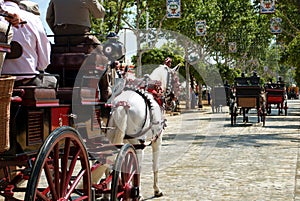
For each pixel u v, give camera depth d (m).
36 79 6.75
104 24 29.97
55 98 6.82
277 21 44.81
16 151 6.03
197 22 41.19
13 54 6.68
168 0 31.66
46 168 6.08
